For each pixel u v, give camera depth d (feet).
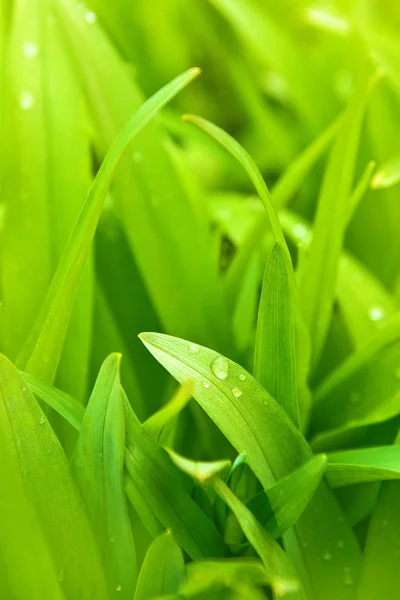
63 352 1.06
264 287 0.94
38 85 1.15
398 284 1.24
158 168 1.13
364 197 1.35
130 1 1.56
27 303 1.08
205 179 1.51
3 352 1.07
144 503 0.92
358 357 1.05
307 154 1.12
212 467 0.85
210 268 1.12
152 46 1.58
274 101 1.67
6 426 0.90
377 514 0.96
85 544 0.91
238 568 0.87
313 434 1.07
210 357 0.93
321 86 1.44
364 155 1.38
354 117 1.05
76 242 0.96
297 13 1.62
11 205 1.11
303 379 1.04
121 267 1.20
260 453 0.93
